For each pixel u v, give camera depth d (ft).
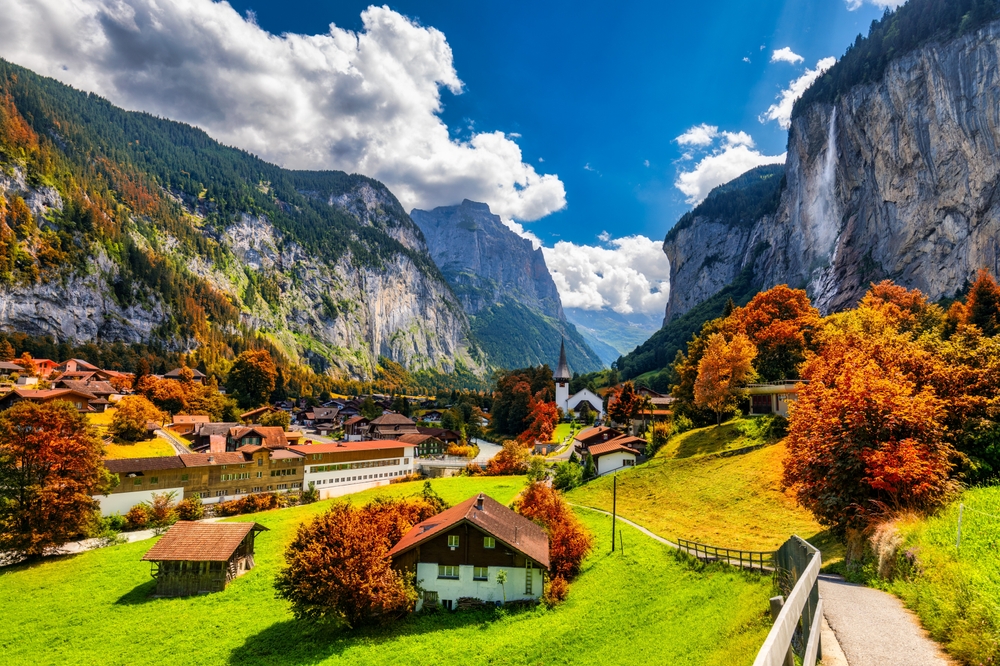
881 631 40.06
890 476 74.49
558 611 110.32
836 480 81.71
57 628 125.29
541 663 83.82
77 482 187.01
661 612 92.58
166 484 242.37
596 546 149.48
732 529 142.51
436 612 118.32
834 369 118.52
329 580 108.47
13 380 381.40
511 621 109.19
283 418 435.94
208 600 140.67
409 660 93.20
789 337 269.23
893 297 322.55
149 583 153.99
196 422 387.14
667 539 144.15
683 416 275.18
